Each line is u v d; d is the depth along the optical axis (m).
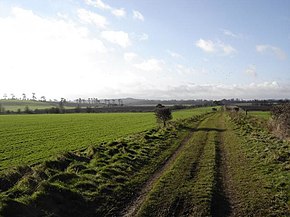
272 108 47.56
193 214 15.45
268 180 20.77
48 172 20.47
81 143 45.34
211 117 101.62
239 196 18.17
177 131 53.84
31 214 13.84
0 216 12.94
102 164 25.03
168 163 27.45
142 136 44.41
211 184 20.03
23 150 38.78
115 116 124.31
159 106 68.06
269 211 15.78
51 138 51.44
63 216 14.62
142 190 19.42
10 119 99.19
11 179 18.88
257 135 43.19
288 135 37.28
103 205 16.42
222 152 32.66
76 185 18.34
